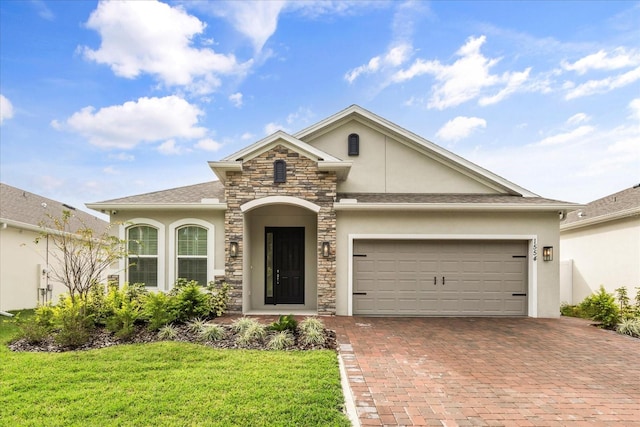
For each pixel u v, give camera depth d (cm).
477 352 801
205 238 1258
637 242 1432
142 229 1268
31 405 505
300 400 521
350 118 1441
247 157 1225
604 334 980
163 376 612
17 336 837
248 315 1193
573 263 1803
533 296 1211
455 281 1235
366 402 540
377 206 1195
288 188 1216
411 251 1242
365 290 1232
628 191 1772
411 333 963
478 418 501
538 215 1226
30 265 1548
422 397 562
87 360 689
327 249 1204
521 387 609
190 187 1532
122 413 484
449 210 1220
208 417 473
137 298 1060
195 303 1042
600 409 536
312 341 810
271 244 1363
